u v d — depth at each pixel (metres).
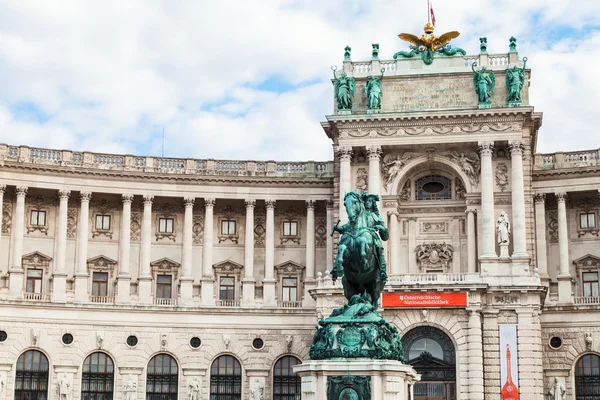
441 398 84.31
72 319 92.19
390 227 93.00
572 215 98.06
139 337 93.38
